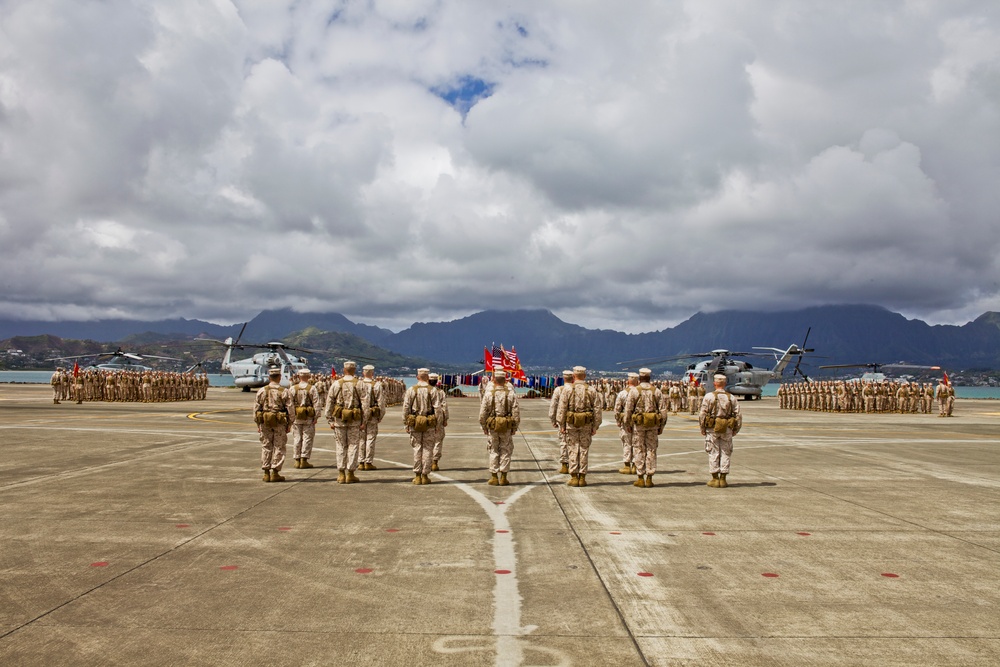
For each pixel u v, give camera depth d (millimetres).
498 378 12242
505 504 10367
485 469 14406
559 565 6973
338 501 10531
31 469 13695
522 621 5367
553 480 12961
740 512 9836
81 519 9078
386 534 8312
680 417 34719
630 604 5785
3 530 8422
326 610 5598
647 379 12211
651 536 8289
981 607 5766
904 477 13570
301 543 7832
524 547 7703
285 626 5234
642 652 4777
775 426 28984
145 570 6715
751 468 14938
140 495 10906
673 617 5480
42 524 8758
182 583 6309
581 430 12156
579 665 4547
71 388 44812
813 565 7020
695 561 7152
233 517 9266
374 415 13930
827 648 4867
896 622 5402
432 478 13055
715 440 12203
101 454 16234
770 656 4719
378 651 4766
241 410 36844
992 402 70625
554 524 8945
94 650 4773
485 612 5570
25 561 7027
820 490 11898
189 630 5148
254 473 13516
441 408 13570
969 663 4621
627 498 10984
